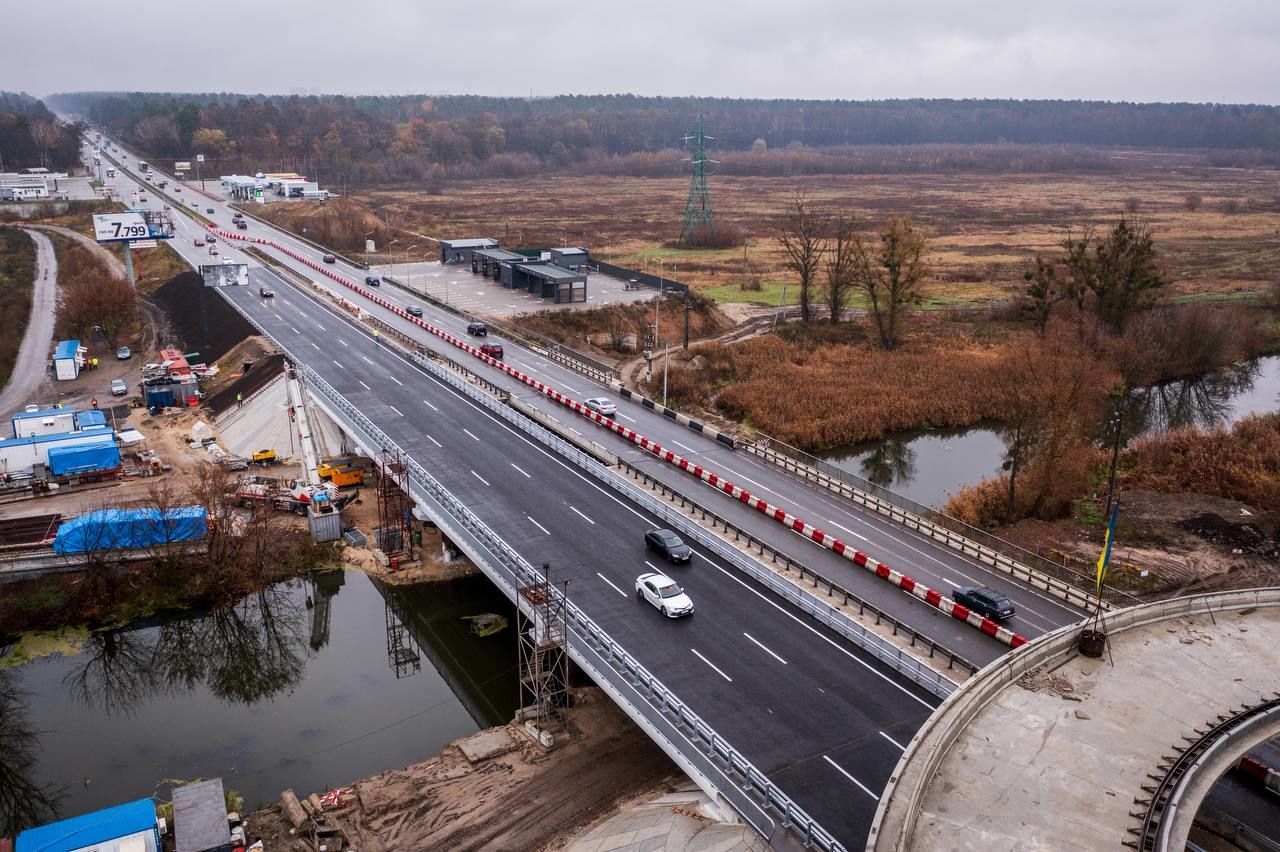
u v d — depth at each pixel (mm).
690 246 197500
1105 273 120812
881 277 126062
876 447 93375
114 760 48094
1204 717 30703
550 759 44219
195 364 110688
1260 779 37531
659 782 42250
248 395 92125
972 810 26562
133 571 64438
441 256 172875
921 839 25438
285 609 64188
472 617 61031
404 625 61812
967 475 85500
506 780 42812
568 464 71562
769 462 76312
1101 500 75688
